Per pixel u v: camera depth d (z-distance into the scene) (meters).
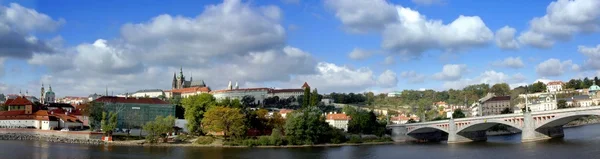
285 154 184.38
